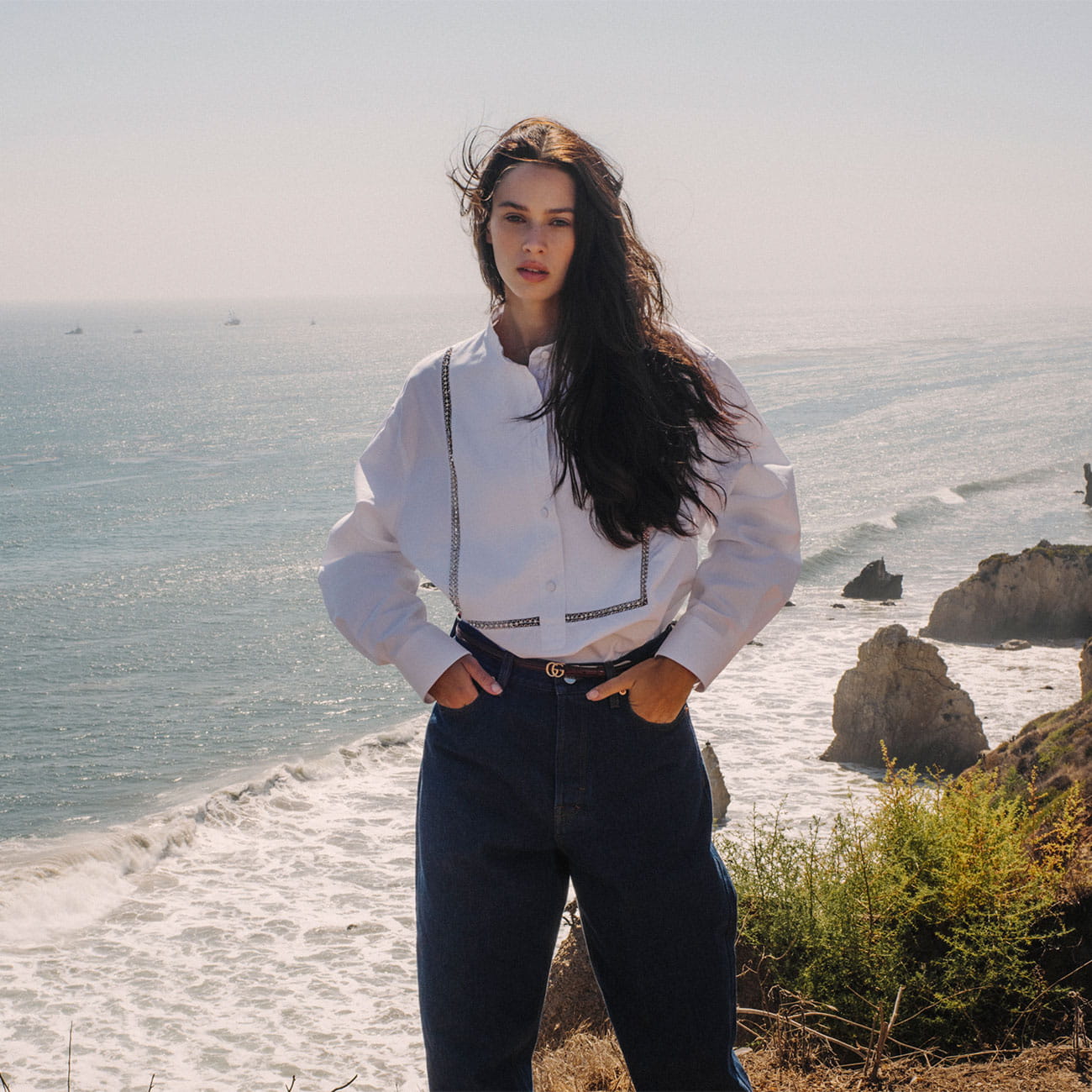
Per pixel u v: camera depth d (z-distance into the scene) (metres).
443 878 1.74
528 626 1.69
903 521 40.94
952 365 128.50
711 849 1.79
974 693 20.86
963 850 4.78
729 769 17.34
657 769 1.71
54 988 12.48
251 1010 11.96
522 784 1.69
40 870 15.22
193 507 52.53
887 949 4.61
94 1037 11.47
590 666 1.69
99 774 20.45
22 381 148.38
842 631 26.48
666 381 1.71
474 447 1.74
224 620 31.73
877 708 17.31
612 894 1.72
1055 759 6.31
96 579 37.50
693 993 1.75
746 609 1.71
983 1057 3.93
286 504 52.91
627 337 1.67
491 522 1.72
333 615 1.82
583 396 1.65
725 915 1.78
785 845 5.57
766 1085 3.45
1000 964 4.23
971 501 44.81
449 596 1.75
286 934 13.70
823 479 52.12
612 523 1.65
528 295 1.72
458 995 1.73
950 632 25.25
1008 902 4.52
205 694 25.14
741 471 1.77
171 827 16.72
